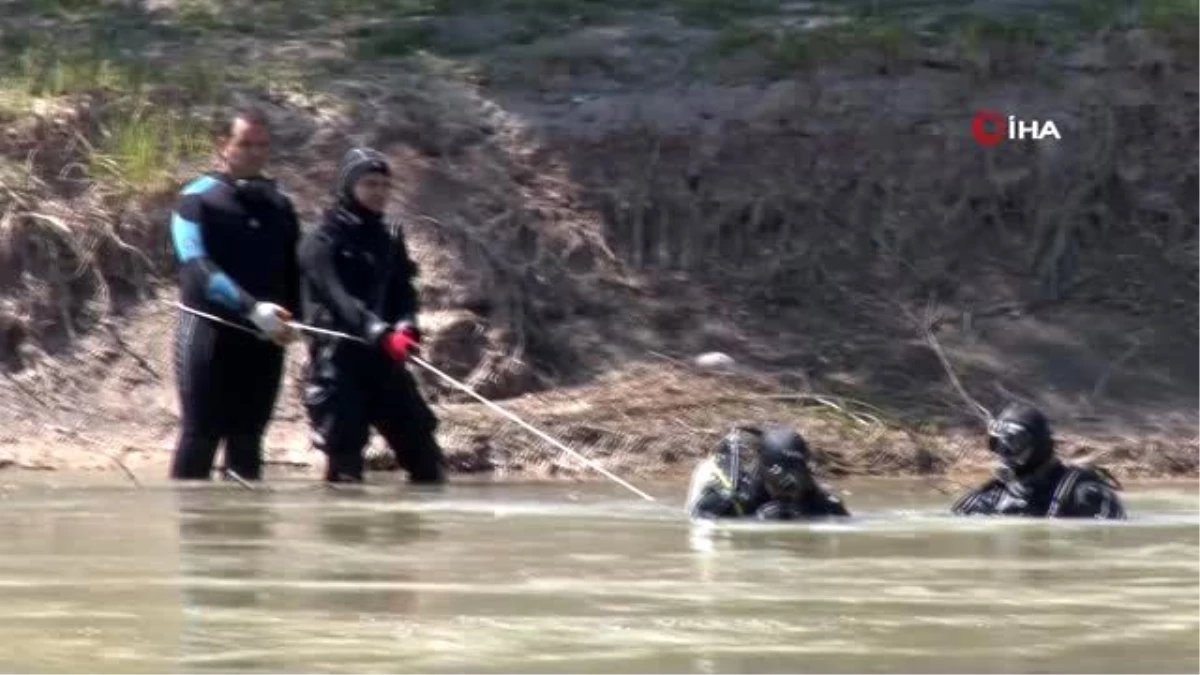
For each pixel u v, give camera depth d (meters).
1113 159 56.34
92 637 21.69
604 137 55.81
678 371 50.38
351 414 43.09
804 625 22.80
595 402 48.84
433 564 28.11
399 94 56.81
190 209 43.22
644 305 52.19
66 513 35.25
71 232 51.25
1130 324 53.19
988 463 48.06
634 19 62.97
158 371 49.66
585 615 23.39
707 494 35.06
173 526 33.12
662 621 22.97
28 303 50.28
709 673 19.88
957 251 54.62
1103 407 50.44
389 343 42.66
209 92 56.09
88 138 53.94
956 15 62.72
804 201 54.97
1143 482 46.12
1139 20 61.06
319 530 32.62
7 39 60.41
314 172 54.09
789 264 53.81
